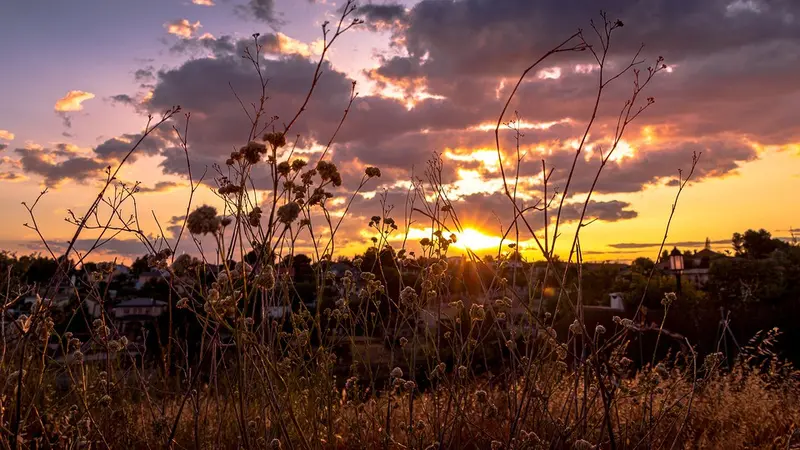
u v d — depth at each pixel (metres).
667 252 24.03
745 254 41.78
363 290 3.85
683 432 3.65
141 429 3.35
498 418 3.10
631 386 3.77
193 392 2.98
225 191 2.68
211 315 2.38
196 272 2.54
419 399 4.08
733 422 4.29
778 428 4.41
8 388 2.81
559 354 2.82
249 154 2.38
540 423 3.01
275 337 2.85
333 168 3.01
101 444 3.08
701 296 21.83
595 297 22.61
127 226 2.96
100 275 3.44
